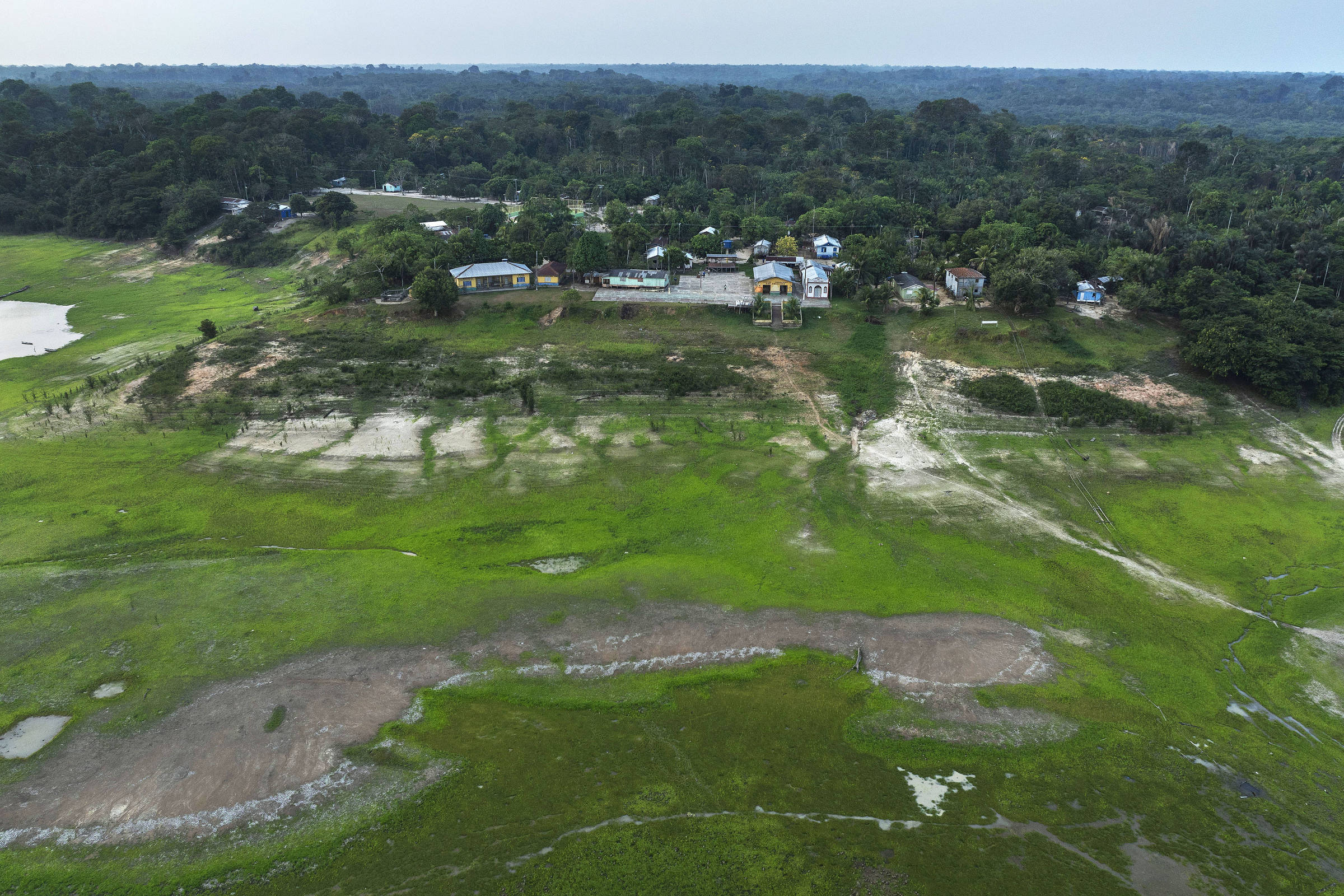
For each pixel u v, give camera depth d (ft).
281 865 93.50
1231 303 253.44
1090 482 186.91
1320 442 204.23
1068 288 285.02
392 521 169.07
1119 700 121.39
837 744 112.37
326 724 113.60
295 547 159.12
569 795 103.45
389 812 100.53
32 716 114.83
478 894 90.43
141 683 121.19
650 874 92.89
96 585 144.97
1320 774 108.78
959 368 238.27
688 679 123.85
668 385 228.84
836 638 133.69
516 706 118.01
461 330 263.08
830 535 164.96
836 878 92.94
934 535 165.68
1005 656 130.21
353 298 284.00
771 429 210.79
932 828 99.86
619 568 152.56
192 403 217.97
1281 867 95.40
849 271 289.12
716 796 103.81
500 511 172.86
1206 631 137.49
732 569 152.97
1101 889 92.12
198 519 168.35
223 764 106.42
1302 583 151.02
